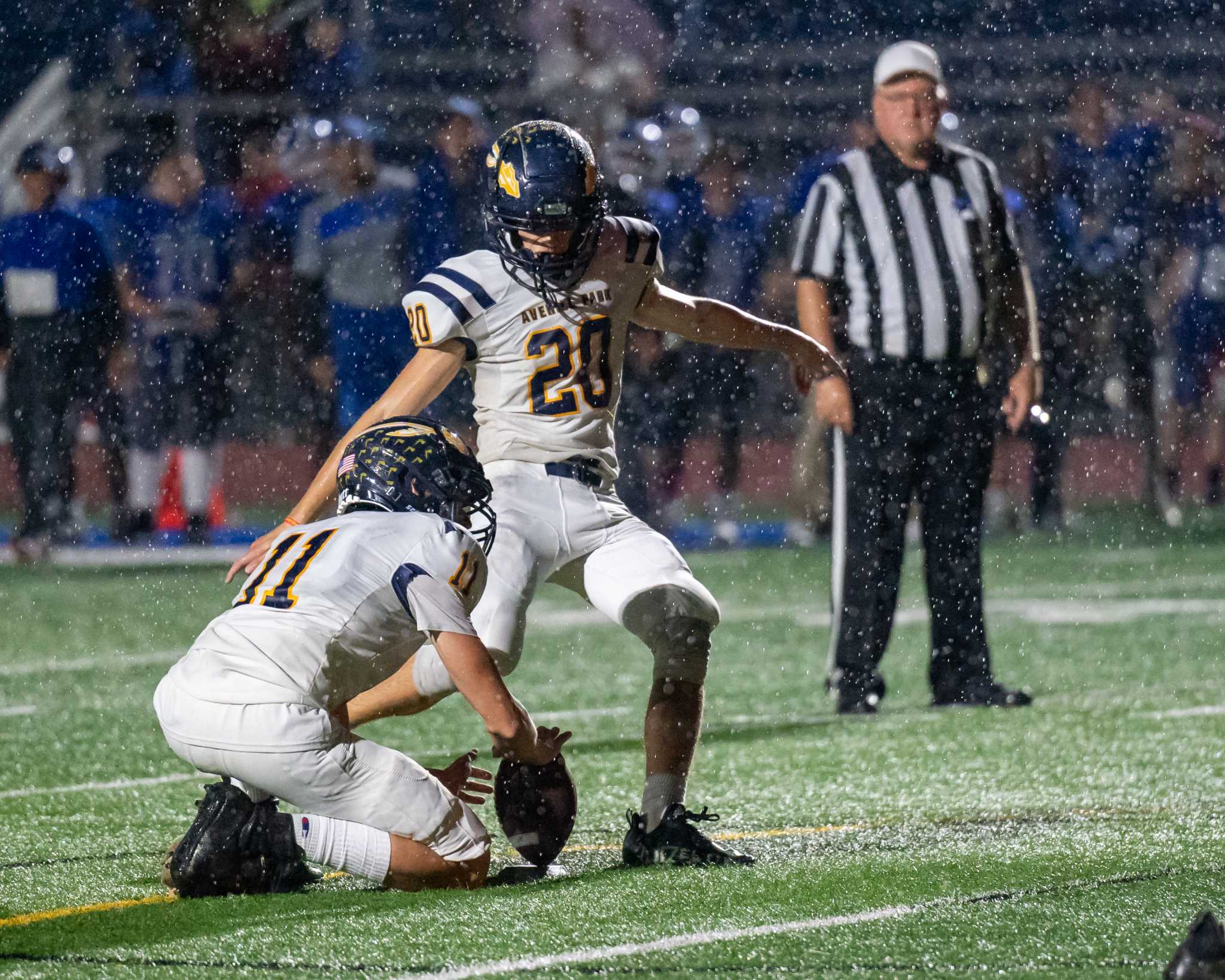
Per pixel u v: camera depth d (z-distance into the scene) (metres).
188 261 39.88
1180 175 43.41
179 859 11.55
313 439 40.84
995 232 20.98
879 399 20.64
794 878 11.77
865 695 21.02
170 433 40.31
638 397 40.09
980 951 9.85
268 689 11.51
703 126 47.22
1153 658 25.33
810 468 42.53
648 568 12.98
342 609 11.63
